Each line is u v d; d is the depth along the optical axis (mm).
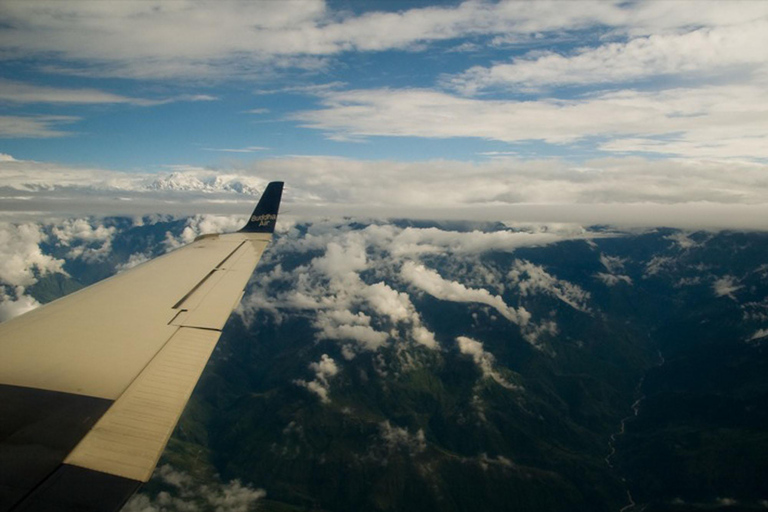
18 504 6113
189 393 10328
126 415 9039
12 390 9500
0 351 11477
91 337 12867
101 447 7832
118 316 14711
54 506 6145
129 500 6496
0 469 6875
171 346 12750
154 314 15219
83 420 8633
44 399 9250
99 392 9859
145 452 7898
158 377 10859
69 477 6871
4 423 8227
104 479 6957
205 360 12109
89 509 6145
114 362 11445
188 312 15656
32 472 6898
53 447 7656
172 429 8766
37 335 12703
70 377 10406
